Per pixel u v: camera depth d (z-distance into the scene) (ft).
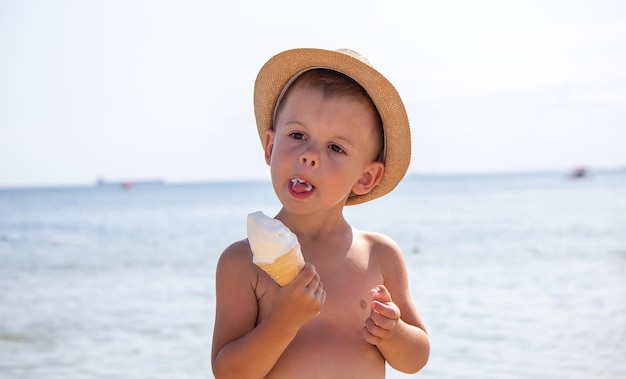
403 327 7.76
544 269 45.60
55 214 144.15
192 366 24.38
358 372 7.54
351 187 7.80
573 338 27.02
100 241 75.51
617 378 21.94
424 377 22.17
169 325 31.12
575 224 79.00
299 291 6.69
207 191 347.97
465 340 26.91
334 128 7.53
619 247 56.29
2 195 352.69
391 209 123.13
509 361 23.97
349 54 8.07
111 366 24.67
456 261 50.37
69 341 28.60
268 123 8.51
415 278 42.63
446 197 175.32
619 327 28.71
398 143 8.21
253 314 7.59
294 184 7.43
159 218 120.67
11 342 28.63
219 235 81.00
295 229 7.93
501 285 39.50
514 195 176.14
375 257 8.21
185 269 50.47
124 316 33.42
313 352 7.43
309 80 7.73
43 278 47.65
